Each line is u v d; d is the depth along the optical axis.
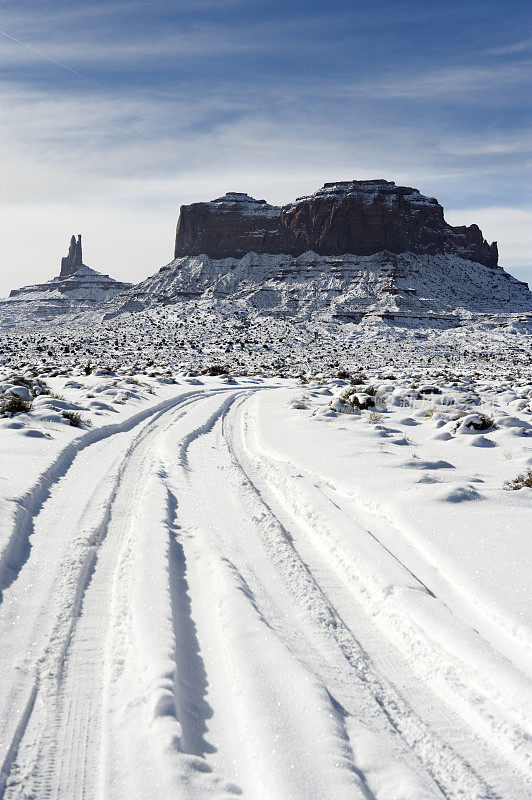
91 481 10.48
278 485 10.58
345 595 6.08
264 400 29.38
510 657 4.69
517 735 3.79
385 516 8.45
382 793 3.27
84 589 6.01
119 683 4.27
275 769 3.34
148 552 6.70
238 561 6.67
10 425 14.73
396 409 24.70
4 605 5.46
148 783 3.27
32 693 4.17
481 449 14.90
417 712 4.17
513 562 6.29
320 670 4.48
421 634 5.09
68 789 3.31
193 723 3.89
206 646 4.90
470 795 3.33
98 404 20.97
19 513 7.80
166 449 13.76
